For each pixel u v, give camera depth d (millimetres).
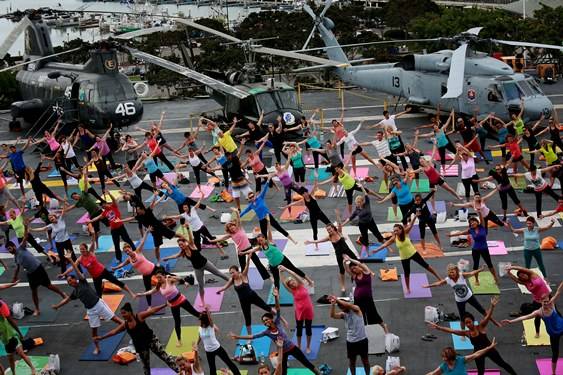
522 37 62406
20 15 50219
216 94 46969
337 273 27219
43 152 45031
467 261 26000
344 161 37625
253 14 83312
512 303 24203
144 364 21125
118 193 37062
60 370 22719
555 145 34781
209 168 38125
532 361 21156
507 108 40500
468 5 96812
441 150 35406
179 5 131250
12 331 21953
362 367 21391
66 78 45875
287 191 32344
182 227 28359
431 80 44375
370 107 50438
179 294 23000
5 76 59375
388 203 33312
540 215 30016
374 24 87562
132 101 43844
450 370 18438
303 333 23297
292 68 63969
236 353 22422
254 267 28062
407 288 25234
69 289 27922
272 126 37438
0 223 29359
